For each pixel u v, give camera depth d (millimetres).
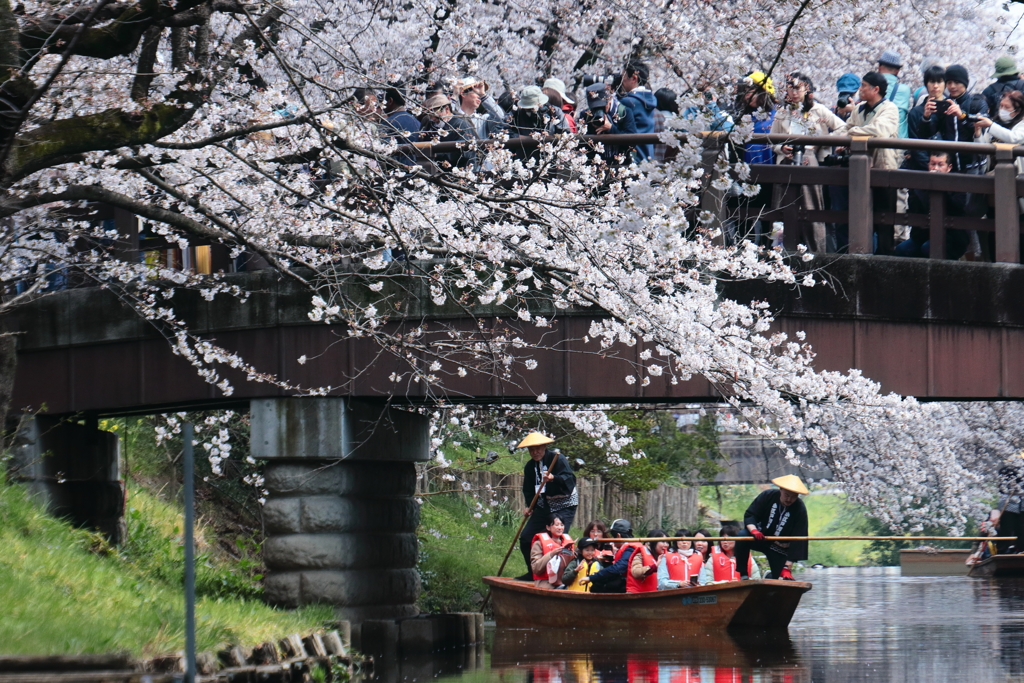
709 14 34062
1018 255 33688
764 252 31641
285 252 29812
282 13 26906
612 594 37875
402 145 32000
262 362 34656
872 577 89562
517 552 58031
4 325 33281
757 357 31234
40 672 15703
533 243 30281
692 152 27125
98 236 34000
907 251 36156
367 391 34000
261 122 27609
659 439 72688
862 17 37250
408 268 31938
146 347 35969
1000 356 33594
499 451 65562
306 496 33938
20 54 24031
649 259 29656
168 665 19188
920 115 35719
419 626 33656
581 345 33406
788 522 43188
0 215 24469
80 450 38438
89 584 23734
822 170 33312
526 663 29500
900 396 31719
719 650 32062
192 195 30328
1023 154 33281
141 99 24406
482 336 32281
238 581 34812
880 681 25062
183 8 22781
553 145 33312
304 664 24109
